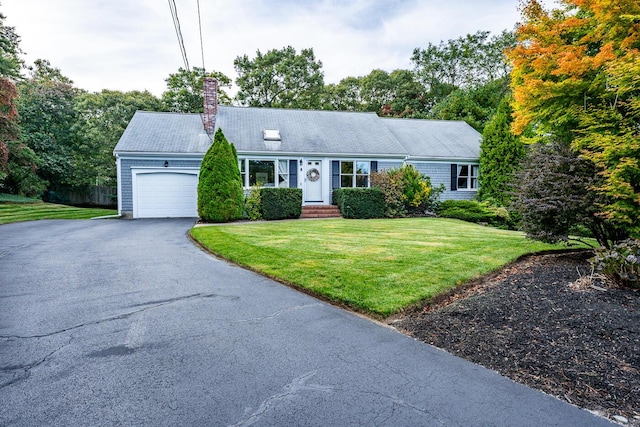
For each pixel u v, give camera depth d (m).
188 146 14.23
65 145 22.70
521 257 5.61
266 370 2.50
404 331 3.21
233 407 2.06
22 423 1.89
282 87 31.53
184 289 4.43
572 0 5.35
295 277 4.70
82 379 2.35
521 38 6.05
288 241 7.29
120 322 3.37
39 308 3.72
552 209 5.16
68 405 2.06
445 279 4.43
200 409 2.04
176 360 2.63
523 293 3.96
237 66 30.98
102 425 1.89
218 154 11.61
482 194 15.23
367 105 32.97
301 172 15.02
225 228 9.54
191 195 14.34
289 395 2.18
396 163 15.96
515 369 2.50
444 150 17.02
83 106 22.86
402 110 31.03
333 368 2.53
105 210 18.62
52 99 22.16
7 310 3.65
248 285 4.61
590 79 5.31
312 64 31.47
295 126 16.61
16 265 5.66
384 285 4.25
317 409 2.04
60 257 6.29
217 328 3.24
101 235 9.05
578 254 5.80
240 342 2.95
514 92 6.02
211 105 15.31
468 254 5.71
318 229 9.36
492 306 3.64
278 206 12.74
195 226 10.33
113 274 5.14
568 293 3.84
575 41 5.90
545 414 2.00
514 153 13.89
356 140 16.16
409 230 9.14
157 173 14.02
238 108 17.58
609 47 4.83
